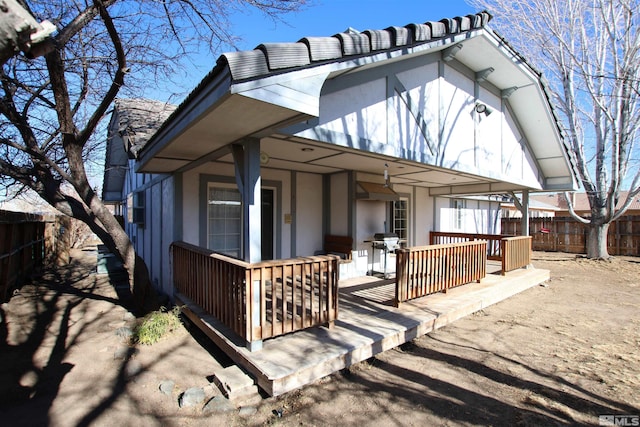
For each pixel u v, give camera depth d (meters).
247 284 3.42
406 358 4.03
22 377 3.59
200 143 3.91
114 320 5.50
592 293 7.50
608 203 12.05
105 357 4.09
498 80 7.27
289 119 3.03
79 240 18.36
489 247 13.76
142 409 2.99
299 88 2.76
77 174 5.21
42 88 5.30
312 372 3.24
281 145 4.46
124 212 14.45
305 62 2.71
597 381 3.50
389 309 5.14
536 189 9.38
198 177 6.30
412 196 10.19
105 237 5.93
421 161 5.45
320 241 7.88
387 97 4.80
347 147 4.30
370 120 4.54
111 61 5.62
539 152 9.04
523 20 11.63
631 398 3.17
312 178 7.75
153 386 3.40
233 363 3.91
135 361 3.96
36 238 9.31
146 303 5.77
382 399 3.15
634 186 11.52
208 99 2.73
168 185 6.47
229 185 6.68
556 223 16.11
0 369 3.78
